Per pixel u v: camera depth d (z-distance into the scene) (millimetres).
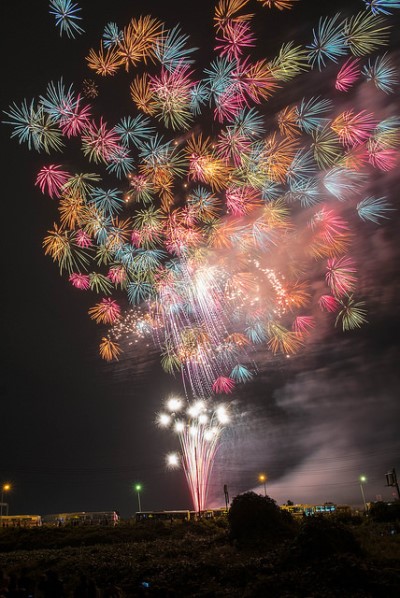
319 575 15828
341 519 32156
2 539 35281
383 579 15039
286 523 26719
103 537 33531
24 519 52062
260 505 26781
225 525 35312
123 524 39750
